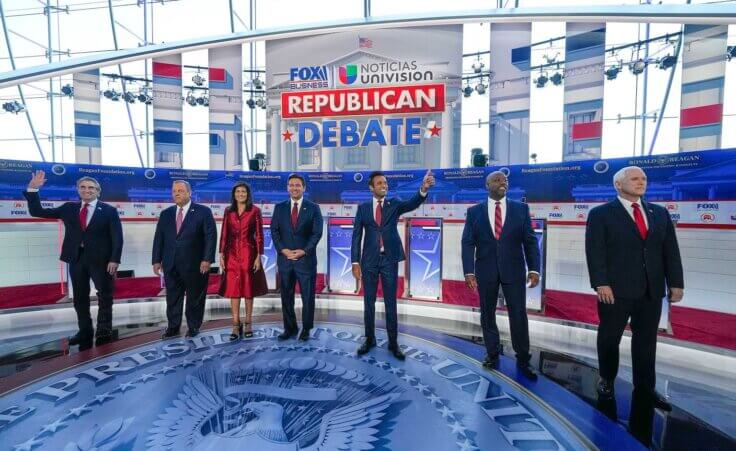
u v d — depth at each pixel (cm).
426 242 471
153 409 222
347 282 506
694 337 320
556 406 229
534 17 474
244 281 344
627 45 701
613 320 233
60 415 216
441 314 448
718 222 311
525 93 500
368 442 190
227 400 232
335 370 278
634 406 229
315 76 527
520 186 420
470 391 246
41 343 343
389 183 486
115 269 365
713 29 435
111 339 353
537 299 409
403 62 509
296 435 196
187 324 383
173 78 556
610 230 232
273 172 515
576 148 490
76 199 457
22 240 437
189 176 505
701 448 189
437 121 515
